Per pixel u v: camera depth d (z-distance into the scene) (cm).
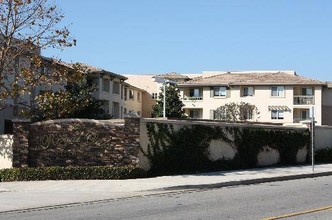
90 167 2084
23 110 2703
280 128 2919
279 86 6762
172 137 2272
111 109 5959
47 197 1576
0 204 1429
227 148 2550
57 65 2388
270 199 1516
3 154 2162
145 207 1360
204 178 2077
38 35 2311
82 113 3734
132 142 2142
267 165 2808
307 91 6806
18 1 2203
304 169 2617
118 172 2073
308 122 3177
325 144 3359
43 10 2294
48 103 2434
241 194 1656
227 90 6894
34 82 2284
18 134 2141
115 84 6194
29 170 2058
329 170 2566
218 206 1364
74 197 1580
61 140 2153
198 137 2381
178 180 1992
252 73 7531
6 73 2364
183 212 1256
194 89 7062
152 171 2197
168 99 6131
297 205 1377
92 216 1215
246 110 6438
